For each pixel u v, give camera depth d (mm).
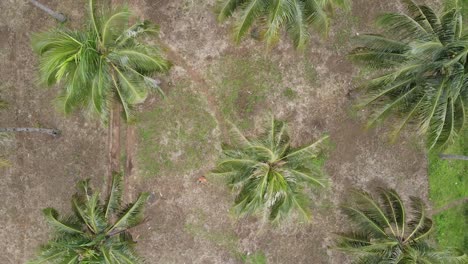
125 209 11617
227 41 14164
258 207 11539
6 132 13789
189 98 14180
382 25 11070
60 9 14078
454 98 10242
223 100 14172
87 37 10633
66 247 10852
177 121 14188
